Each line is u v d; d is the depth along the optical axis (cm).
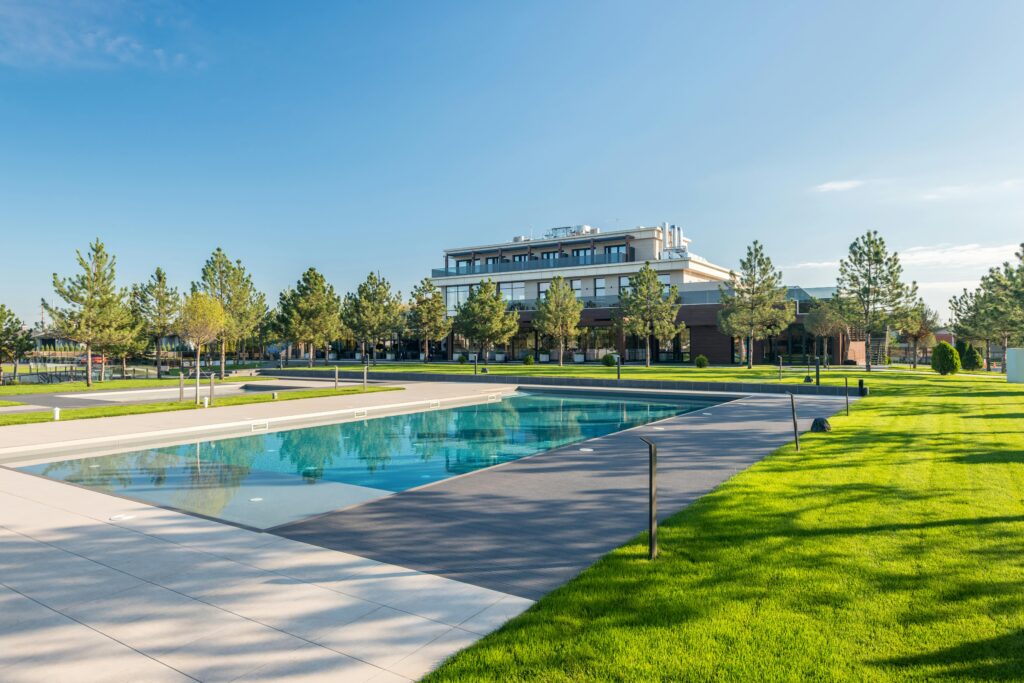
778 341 4250
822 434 1188
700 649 362
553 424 1723
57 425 1452
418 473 1060
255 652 373
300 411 1791
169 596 461
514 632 388
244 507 778
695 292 4397
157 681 342
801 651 358
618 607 421
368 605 439
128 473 1018
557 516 663
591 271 5241
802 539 554
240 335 4209
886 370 3503
